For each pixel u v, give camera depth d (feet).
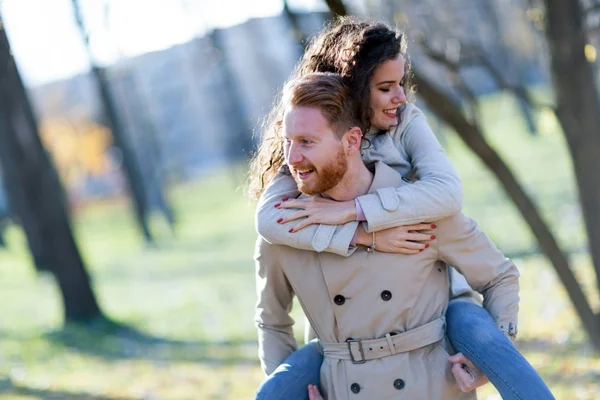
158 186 136.26
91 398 36.83
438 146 12.28
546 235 26.63
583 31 25.68
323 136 11.16
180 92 257.55
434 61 25.77
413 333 11.85
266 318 13.01
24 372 43.68
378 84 11.76
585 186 26.25
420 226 11.66
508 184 26.11
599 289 27.17
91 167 216.13
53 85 212.84
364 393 11.91
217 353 45.11
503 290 12.20
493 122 155.53
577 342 31.65
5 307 73.51
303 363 12.51
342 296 11.95
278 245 12.20
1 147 59.93
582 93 25.77
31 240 89.35
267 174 12.81
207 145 266.57
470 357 11.67
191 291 71.31
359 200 11.61
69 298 58.85
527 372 11.23
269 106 12.90
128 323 58.13
